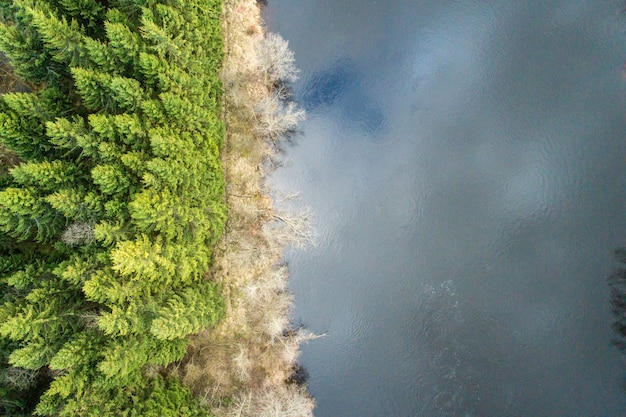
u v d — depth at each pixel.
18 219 23.70
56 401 23.52
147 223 24.09
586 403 32.16
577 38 33.34
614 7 33.06
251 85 32.00
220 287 31.17
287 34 33.03
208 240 29.94
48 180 23.20
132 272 24.27
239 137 31.91
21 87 28.14
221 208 29.22
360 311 33.38
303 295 33.25
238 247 31.88
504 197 33.47
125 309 24.16
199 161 26.44
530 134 33.44
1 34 21.94
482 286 33.28
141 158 24.56
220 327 31.77
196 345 31.58
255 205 32.34
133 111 24.45
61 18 23.72
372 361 33.12
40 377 26.22
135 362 24.75
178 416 26.89
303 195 33.41
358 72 33.47
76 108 25.41
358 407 32.78
